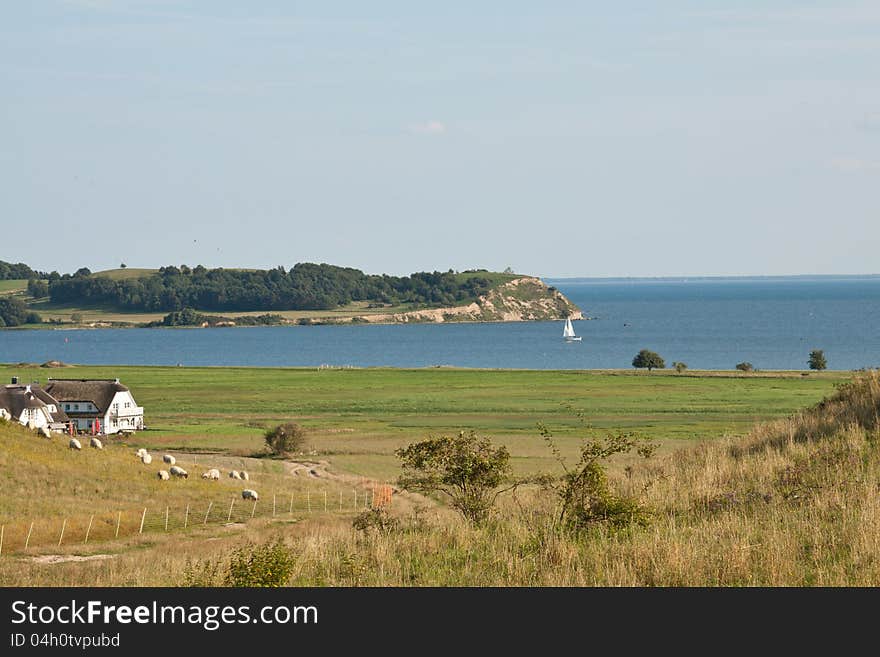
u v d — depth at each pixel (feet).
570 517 108.68
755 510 102.83
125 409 509.76
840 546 85.10
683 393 617.21
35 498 234.58
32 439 302.66
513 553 95.55
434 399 615.57
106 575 136.15
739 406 533.96
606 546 93.30
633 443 117.70
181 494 261.65
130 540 195.21
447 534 108.58
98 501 240.53
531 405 568.41
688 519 105.60
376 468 354.33
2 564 161.99
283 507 249.34
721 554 84.64
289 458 384.47
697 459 159.33
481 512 124.77
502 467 129.59
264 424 504.02
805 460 127.54
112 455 311.88
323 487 299.38
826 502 99.50
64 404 499.92
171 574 116.98
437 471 132.77
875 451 126.52
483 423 484.33
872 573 77.25
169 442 433.89
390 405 586.45
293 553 109.60
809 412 177.27
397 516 142.92
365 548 106.73
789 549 84.12
